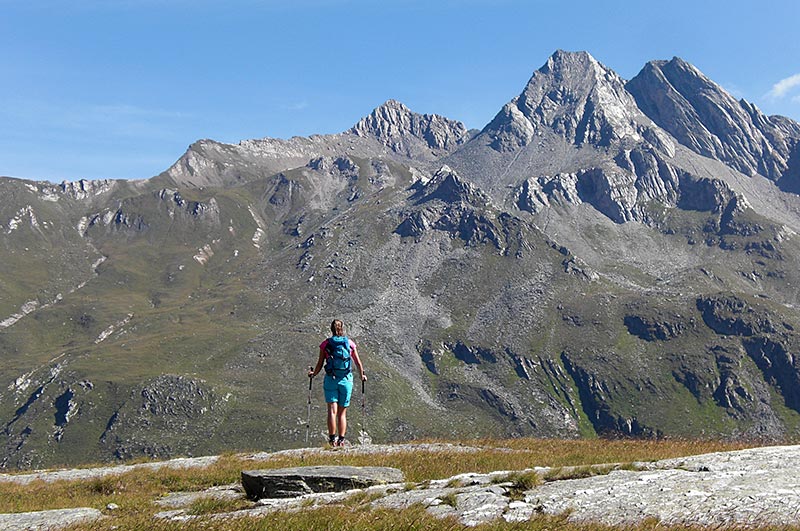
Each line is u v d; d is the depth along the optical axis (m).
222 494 20.64
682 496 13.88
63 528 16.66
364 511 14.73
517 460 23.91
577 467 18.12
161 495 22.92
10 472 34.34
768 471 15.34
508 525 12.81
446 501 15.48
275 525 13.98
